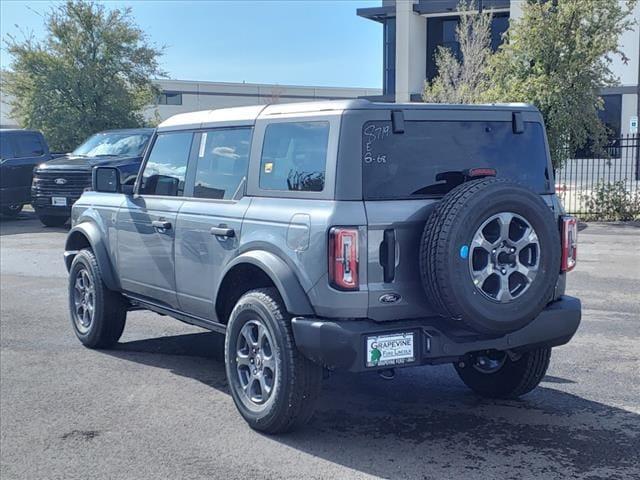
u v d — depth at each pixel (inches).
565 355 282.7
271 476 183.2
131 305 298.8
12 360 285.4
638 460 189.5
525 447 198.7
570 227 215.2
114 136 695.7
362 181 189.2
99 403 237.0
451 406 232.2
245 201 217.9
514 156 211.8
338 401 237.9
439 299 182.9
